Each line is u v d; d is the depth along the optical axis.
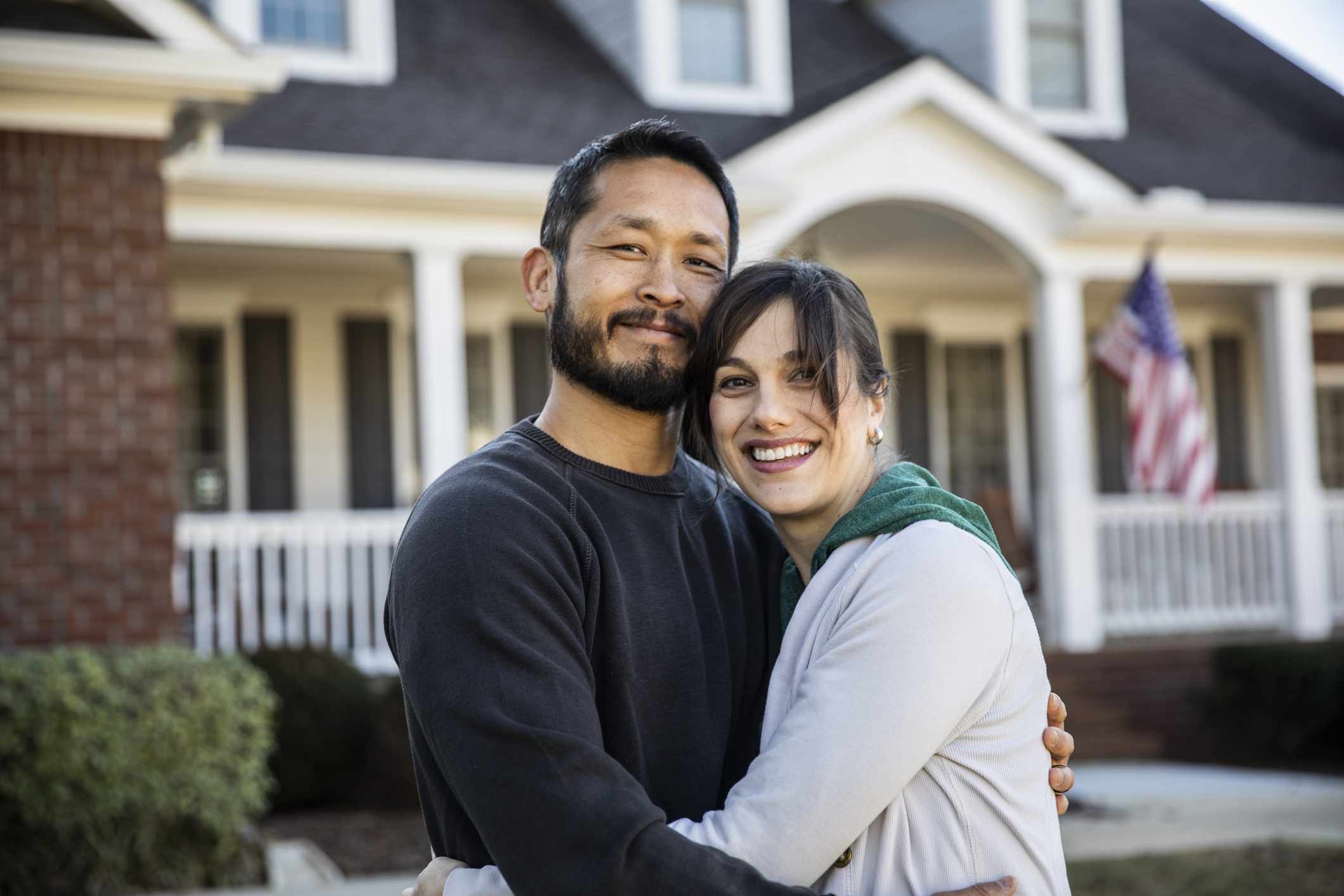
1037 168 10.47
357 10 10.48
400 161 9.19
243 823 6.64
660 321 2.23
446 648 1.91
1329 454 14.98
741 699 2.31
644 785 2.07
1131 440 9.77
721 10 11.71
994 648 2.00
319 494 11.31
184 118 7.68
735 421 2.24
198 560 8.85
